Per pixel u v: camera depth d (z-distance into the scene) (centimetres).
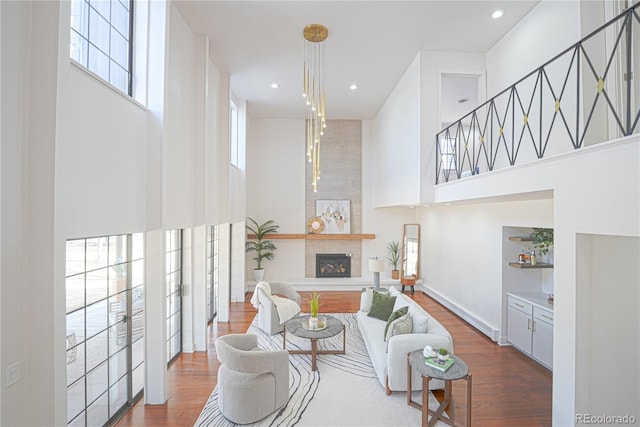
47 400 185
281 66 539
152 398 326
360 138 855
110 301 296
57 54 188
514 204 445
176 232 444
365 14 404
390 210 855
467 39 464
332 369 398
